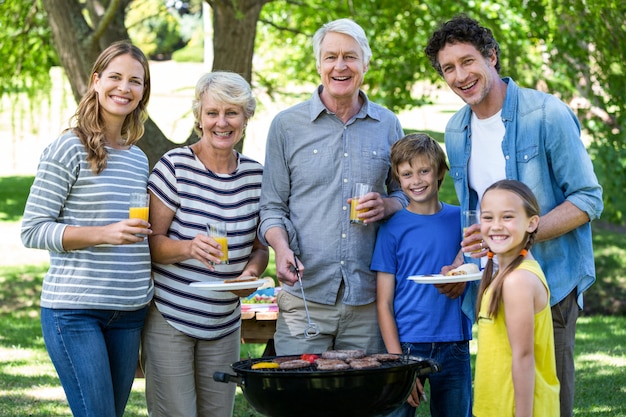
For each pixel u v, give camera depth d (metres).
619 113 8.73
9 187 16.42
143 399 5.94
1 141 19.58
